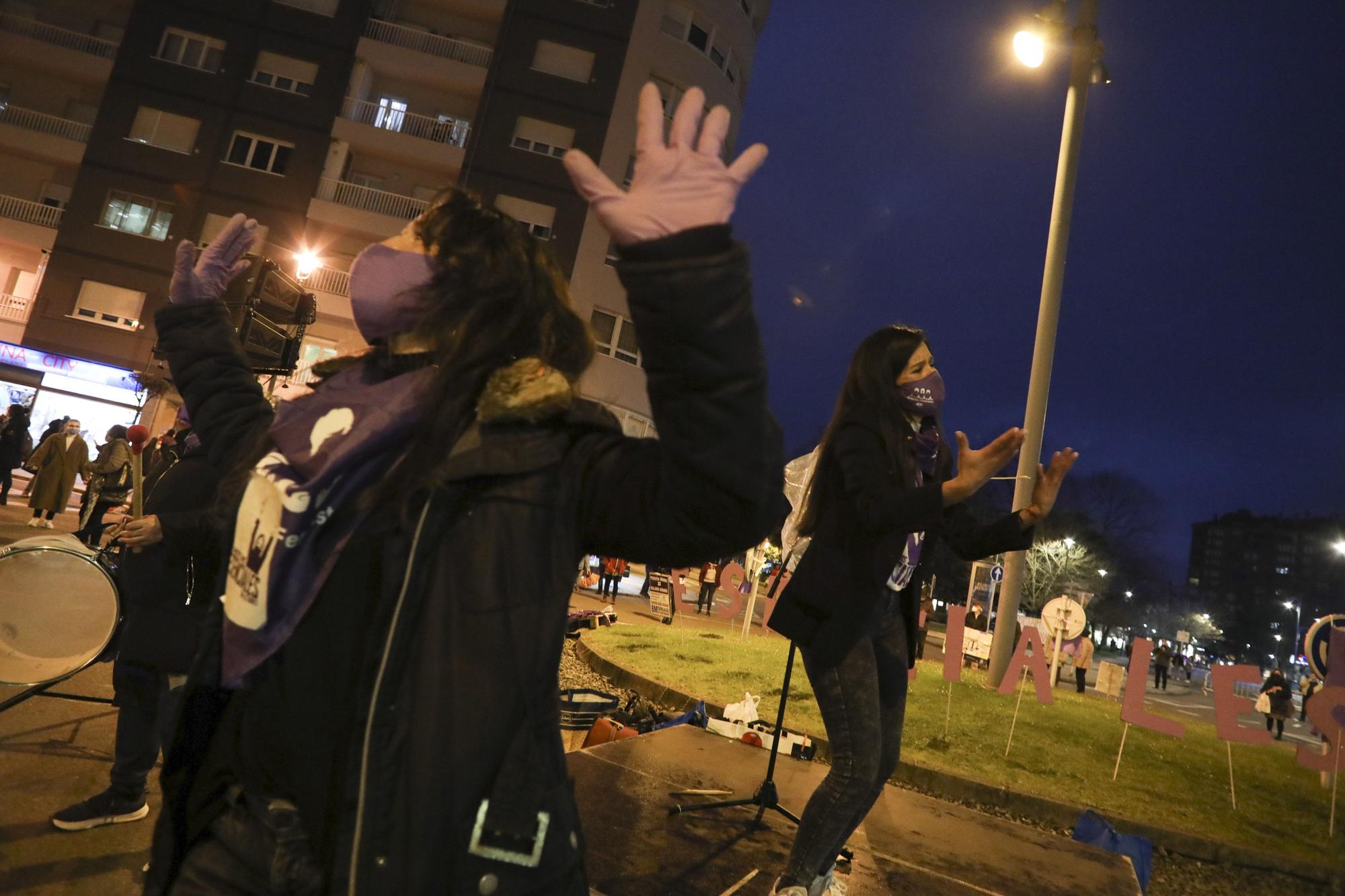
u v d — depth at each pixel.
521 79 27.86
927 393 2.55
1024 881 3.32
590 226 27.41
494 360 1.26
